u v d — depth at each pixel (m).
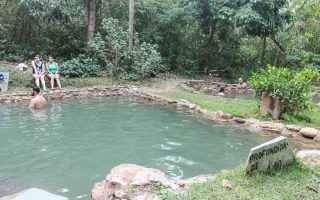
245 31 18.89
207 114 9.25
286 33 19.45
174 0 18.81
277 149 4.29
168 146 6.51
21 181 4.78
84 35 16.33
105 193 3.93
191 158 5.87
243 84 16.23
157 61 15.20
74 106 10.15
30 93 10.76
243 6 16.42
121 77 14.30
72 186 4.69
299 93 8.09
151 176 4.02
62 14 15.31
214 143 6.74
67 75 13.24
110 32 14.64
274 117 8.21
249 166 4.09
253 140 6.96
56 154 5.93
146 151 6.20
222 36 19.17
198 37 19.08
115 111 9.59
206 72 18.64
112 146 6.45
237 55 19.47
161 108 10.15
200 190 3.78
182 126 8.02
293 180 4.09
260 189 3.82
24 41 15.76
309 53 17.72
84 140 6.77
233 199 3.57
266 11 16.50
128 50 14.75
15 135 6.96
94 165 5.48
